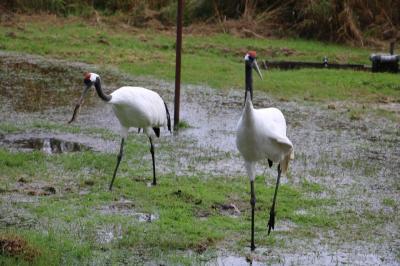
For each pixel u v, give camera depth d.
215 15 33.94
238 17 34.34
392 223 10.29
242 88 21.42
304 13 32.78
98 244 8.80
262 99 19.95
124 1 34.66
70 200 10.44
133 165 12.62
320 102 19.83
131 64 24.41
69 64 23.95
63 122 15.93
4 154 12.50
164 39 29.70
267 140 8.96
